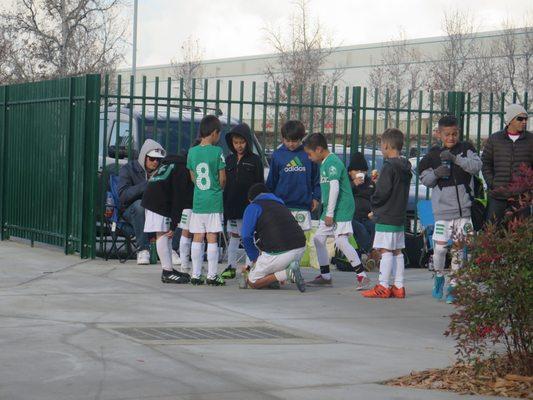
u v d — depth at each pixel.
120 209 18.88
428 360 10.73
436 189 15.25
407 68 54.91
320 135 16.36
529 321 9.48
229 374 9.66
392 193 15.46
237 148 17.17
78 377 9.33
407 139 20.23
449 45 54.72
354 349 11.27
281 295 15.52
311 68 53.72
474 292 9.61
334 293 15.96
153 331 11.97
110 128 21.95
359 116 20.03
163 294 15.12
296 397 8.84
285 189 17.17
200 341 11.41
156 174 16.38
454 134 15.06
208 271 16.33
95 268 18.08
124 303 14.09
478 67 51.53
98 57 44.31
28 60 44.00
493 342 9.86
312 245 19.42
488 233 9.63
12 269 17.61
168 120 19.27
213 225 16.17
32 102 21.52
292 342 11.61
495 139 15.82
